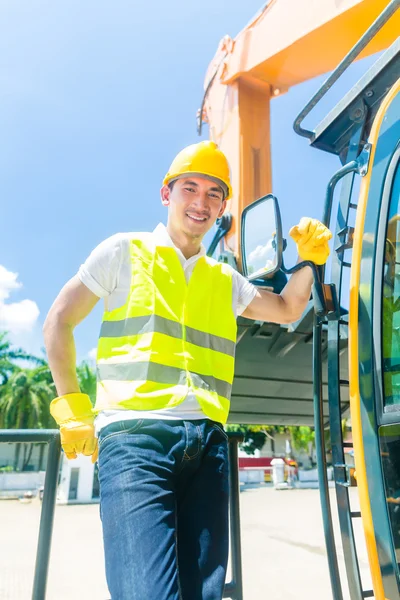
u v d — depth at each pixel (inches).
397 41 61.1
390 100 61.1
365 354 55.9
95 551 287.6
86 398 52.3
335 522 358.0
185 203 58.1
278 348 129.6
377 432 52.5
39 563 54.3
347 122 73.6
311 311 117.0
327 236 59.6
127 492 42.3
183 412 48.8
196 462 47.9
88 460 634.8
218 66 190.2
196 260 59.6
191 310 55.2
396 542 48.6
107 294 55.4
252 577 216.8
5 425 1202.0
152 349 50.2
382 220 57.8
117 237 56.6
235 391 136.4
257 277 62.2
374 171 60.8
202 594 42.3
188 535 46.1
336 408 59.9
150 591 36.7
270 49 159.3
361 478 53.4
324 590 193.3
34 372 1233.4
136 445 45.4
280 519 418.6
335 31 137.9
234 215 156.6
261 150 170.1
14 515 468.4
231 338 59.3
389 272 55.7
